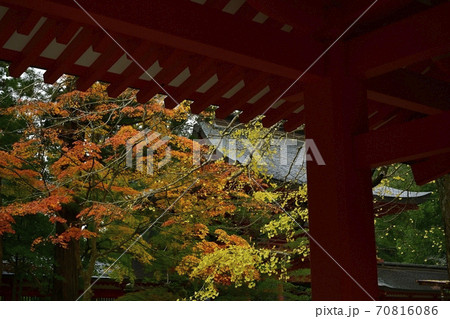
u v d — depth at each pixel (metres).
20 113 8.46
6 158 8.09
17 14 3.11
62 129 9.31
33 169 9.43
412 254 18.50
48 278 10.98
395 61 3.34
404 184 16.67
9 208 7.48
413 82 4.14
